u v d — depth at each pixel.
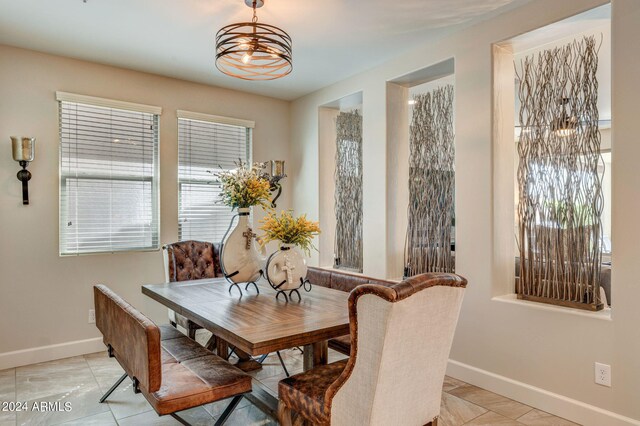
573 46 2.78
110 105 3.78
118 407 2.62
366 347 1.55
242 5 2.69
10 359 3.30
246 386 1.99
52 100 3.51
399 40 3.28
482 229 2.97
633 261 2.23
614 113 2.29
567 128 2.67
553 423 2.45
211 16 2.84
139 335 1.84
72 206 3.64
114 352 2.31
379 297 1.48
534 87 2.87
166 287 2.92
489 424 2.44
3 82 3.30
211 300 2.48
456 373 3.10
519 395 2.72
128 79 3.89
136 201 3.97
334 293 2.71
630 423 2.23
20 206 3.37
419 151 3.64
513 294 3.02
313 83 4.36
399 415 1.65
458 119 3.13
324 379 1.90
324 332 1.89
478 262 2.99
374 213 3.86
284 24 2.98
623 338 2.27
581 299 2.55
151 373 1.77
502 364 2.83
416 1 2.66
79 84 3.64
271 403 2.24
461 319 3.09
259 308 2.27
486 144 2.95
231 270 2.62
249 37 2.64
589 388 2.40
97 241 3.77
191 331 3.15
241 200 2.67
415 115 3.67
